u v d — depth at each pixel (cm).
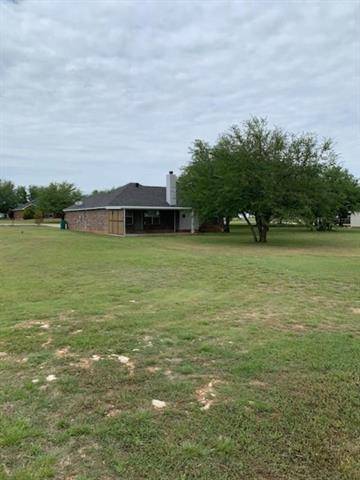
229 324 544
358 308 641
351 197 3544
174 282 874
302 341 470
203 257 1371
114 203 3027
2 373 380
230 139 2130
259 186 1995
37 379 365
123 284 848
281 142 1983
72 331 511
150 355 426
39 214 5097
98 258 1323
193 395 331
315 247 1858
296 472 233
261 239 2173
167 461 243
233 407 310
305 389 342
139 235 2855
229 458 246
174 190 3173
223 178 2053
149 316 583
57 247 1738
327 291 780
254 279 917
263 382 357
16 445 259
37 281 883
